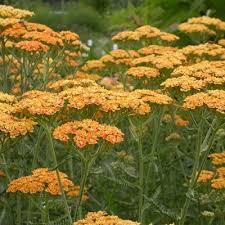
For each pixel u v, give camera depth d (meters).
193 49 8.49
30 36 7.71
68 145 5.66
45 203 6.24
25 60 7.90
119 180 6.86
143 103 6.41
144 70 7.64
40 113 5.69
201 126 6.43
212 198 6.73
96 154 5.68
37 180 6.08
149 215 7.57
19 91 8.48
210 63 7.45
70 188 7.12
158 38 9.43
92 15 22.36
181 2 13.12
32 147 7.63
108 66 9.64
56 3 30.78
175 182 8.24
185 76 6.82
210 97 6.16
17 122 6.07
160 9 13.70
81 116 6.07
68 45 8.47
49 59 8.33
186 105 6.14
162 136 8.73
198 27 9.70
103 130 5.55
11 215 6.90
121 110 6.07
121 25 14.22
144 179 7.83
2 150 6.32
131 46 10.13
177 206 7.80
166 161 8.39
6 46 8.36
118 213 7.70
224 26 9.88
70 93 5.94
